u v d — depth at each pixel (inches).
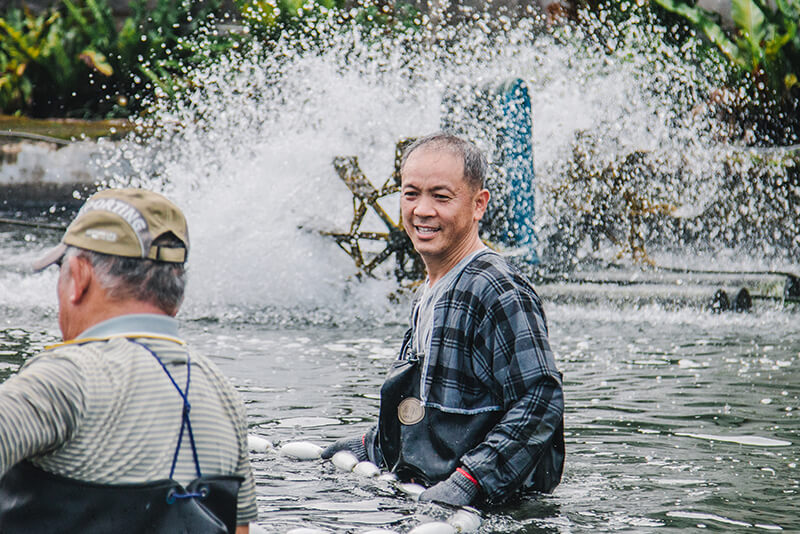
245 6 1181.7
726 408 354.3
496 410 237.3
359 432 313.4
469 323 237.5
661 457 287.3
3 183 1071.0
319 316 574.9
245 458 163.6
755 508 236.7
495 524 220.2
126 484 144.1
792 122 999.6
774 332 534.3
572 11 1125.1
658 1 1032.2
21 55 1238.9
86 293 152.1
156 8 1272.1
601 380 407.2
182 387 151.3
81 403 142.3
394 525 218.1
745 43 1006.4
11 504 145.8
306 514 225.9
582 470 270.7
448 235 242.7
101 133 1098.1
